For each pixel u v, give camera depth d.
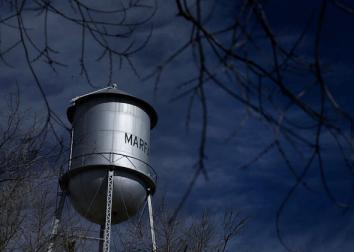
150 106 28.64
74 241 22.88
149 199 27.70
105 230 25.31
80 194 26.61
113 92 28.03
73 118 28.73
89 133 27.23
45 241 21.09
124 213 27.09
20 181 19.00
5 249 19.25
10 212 19.27
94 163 26.53
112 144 26.98
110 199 26.00
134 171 26.83
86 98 28.05
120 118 27.59
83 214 27.16
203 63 4.95
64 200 26.83
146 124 28.38
